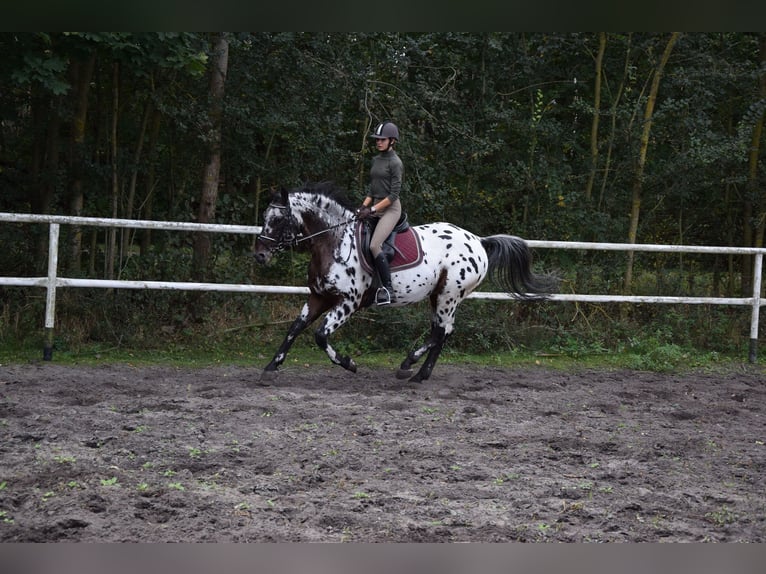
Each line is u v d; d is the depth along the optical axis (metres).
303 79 10.45
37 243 9.61
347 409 6.53
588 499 4.54
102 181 9.98
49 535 3.76
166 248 9.75
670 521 4.28
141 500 4.17
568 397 7.58
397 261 7.54
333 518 4.07
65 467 4.63
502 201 11.66
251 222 11.18
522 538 3.96
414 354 8.01
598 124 12.06
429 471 4.95
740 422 6.80
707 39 11.66
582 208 11.56
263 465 4.91
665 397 7.82
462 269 7.88
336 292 7.48
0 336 8.64
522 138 11.80
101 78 10.28
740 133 10.63
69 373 7.61
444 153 11.36
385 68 10.98
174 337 9.38
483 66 11.50
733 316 11.52
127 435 5.44
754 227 11.92
